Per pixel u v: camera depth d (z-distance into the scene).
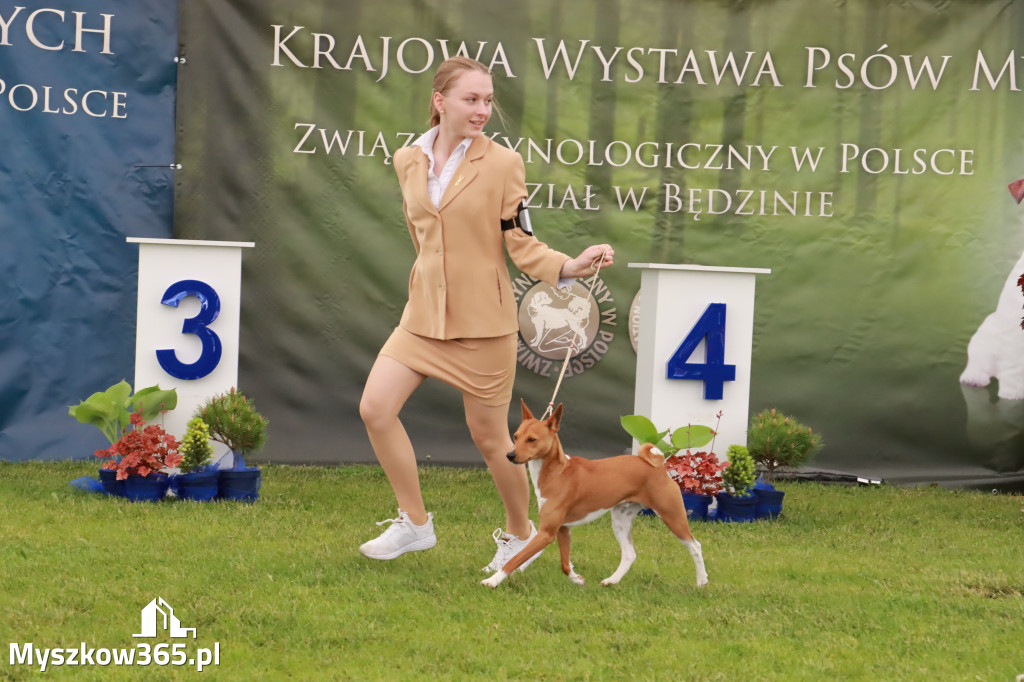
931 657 4.74
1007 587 6.14
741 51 10.40
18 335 9.66
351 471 9.73
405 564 6.09
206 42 9.88
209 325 8.15
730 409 8.51
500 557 5.98
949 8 10.42
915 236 10.55
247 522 7.12
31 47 9.56
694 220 10.48
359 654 4.50
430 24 10.14
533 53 10.27
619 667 4.45
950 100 10.49
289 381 10.15
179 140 9.88
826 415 10.58
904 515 8.77
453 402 10.38
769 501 8.35
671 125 10.41
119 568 5.71
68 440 9.73
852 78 10.45
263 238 10.05
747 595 5.74
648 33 10.33
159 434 7.80
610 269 10.44
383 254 10.23
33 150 9.62
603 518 7.84
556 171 10.35
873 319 10.58
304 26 9.98
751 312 8.50
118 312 9.86
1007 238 10.56
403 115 10.16
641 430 8.09
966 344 10.59
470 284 5.69
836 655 4.73
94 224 9.77
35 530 6.57
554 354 10.42
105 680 4.10
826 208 10.52
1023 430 10.58
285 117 10.02
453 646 4.62
